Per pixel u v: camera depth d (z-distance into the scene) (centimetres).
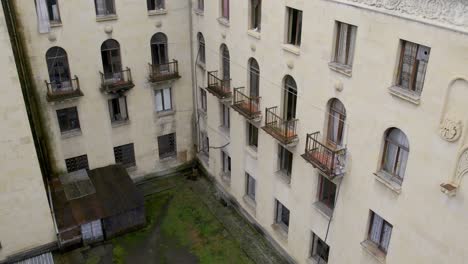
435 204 1573
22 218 2523
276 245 2634
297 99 2120
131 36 2823
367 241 1966
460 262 1542
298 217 2362
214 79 2812
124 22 2767
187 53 3066
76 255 2675
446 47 1391
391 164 1762
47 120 2761
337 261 2164
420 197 1623
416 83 1568
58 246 2688
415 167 1611
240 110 2453
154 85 3030
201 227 2891
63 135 2862
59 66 2688
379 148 1748
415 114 1555
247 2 2289
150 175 3319
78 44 2669
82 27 2644
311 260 2364
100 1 2689
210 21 2700
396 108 1623
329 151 1955
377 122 1723
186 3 2917
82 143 2942
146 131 3153
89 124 2909
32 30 2505
